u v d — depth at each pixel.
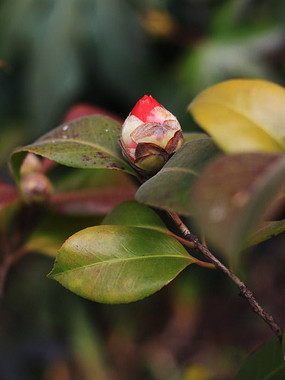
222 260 0.79
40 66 0.72
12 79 0.77
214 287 0.94
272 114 0.31
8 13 0.73
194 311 0.99
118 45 0.71
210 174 0.27
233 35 0.73
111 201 0.45
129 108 0.75
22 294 0.84
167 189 0.31
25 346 0.88
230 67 0.71
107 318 0.94
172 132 0.34
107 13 0.71
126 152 0.34
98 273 0.34
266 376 0.35
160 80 0.72
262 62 0.72
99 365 0.88
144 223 0.36
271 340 0.35
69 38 0.71
